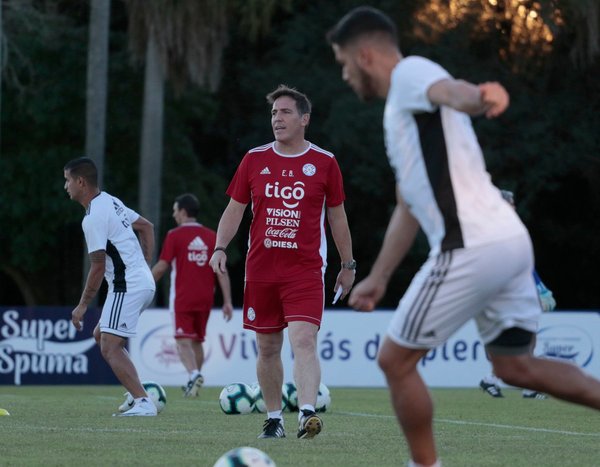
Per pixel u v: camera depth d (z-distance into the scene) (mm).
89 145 70062
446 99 12938
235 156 90688
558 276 92000
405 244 14391
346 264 22984
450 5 83375
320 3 86250
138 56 72875
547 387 14320
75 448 19578
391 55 14062
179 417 27984
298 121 21906
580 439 22484
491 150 81875
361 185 81812
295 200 21656
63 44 78625
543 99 84375
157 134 71875
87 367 49562
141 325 48719
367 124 80312
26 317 49375
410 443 14000
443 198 13453
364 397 40531
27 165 77875
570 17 79812
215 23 71688
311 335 21578
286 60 86250
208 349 48969
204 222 82625
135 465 16969
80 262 83625
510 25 85500
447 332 13727
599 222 89312
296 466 16891
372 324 49750
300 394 21438
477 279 13430
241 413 29344
